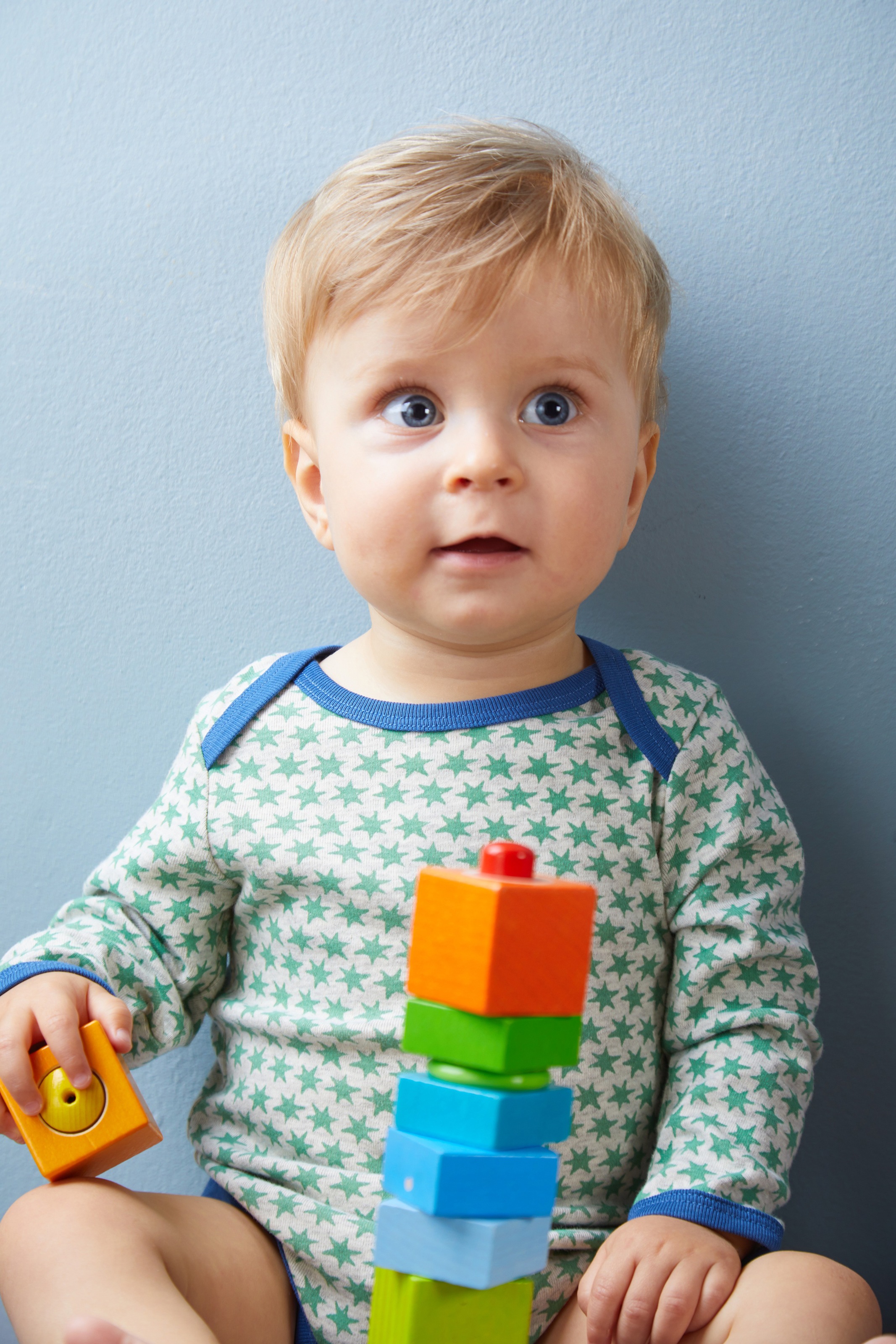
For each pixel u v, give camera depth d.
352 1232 0.82
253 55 1.10
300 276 0.88
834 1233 0.99
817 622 1.01
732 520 1.02
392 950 0.86
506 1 1.05
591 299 0.83
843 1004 1.00
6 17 1.13
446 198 0.84
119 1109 0.76
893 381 1.00
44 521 1.13
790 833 0.91
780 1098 0.82
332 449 0.85
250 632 1.11
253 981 0.91
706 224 1.02
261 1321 0.80
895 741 0.99
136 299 1.12
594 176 0.90
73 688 1.13
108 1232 0.70
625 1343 0.70
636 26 1.03
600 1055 0.85
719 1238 0.74
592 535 0.83
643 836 0.88
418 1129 0.55
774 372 1.01
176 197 1.11
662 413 1.01
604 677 0.92
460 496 0.80
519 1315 0.56
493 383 0.80
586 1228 0.83
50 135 1.13
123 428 1.12
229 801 0.92
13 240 1.14
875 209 1.00
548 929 0.54
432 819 0.87
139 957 0.90
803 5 1.00
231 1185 0.86
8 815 1.13
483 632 0.83
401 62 1.07
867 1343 0.61
